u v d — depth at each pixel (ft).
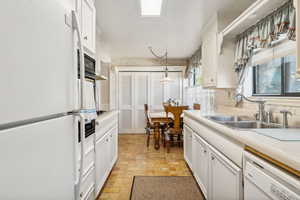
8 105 1.66
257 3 5.54
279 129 4.64
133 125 19.81
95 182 6.20
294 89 5.95
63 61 2.67
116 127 11.02
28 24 1.93
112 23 10.02
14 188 1.71
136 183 8.41
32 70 1.99
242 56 7.76
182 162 11.07
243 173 4.03
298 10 3.37
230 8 8.32
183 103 19.60
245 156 3.94
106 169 8.09
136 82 19.74
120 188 7.96
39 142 2.09
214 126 5.58
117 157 11.44
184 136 10.91
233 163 4.51
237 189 4.17
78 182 3.06
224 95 10.33
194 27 10.63
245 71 7.88
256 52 7.23
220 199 5.25
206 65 10.21
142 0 7.69
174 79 19.74
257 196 3.46
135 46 14.69
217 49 8.60
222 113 9.27
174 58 19.61
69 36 2.87
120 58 19.60
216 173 5.57
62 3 2.67
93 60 5.92
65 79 2.73
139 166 10.46
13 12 1.73
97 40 10.50
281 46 5.87
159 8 8.46
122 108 19.79
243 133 4.21
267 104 6.53
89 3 5.63
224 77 8.57
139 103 19.77
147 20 9.66
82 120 3.09
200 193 7.56
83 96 3.12
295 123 5.32
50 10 2.34
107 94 18.62
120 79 19.75
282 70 6.41
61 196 2.58
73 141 3.00
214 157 5.75
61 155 2.60
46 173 2.22
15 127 1.75
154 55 18.10
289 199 2.60
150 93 19.72
